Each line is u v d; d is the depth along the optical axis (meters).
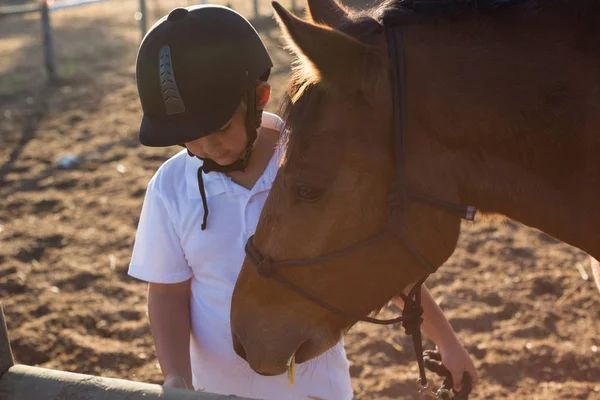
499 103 1.51
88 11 14.80
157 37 1.55
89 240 4.85
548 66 1.52
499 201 1.59
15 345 3.65
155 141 1.56
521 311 3.79
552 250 4.41
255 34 1.65
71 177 5.97
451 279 4.14
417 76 1.52
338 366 1.86
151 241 1.80
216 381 1.85
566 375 3.32
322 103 1.52
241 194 1.73
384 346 3.58
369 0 7.54
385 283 1.60
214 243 1.74
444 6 1.59
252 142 1.67
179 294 1.87
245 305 1.64
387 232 1.54
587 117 1.51
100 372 3.49
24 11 9.24
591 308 3.78
